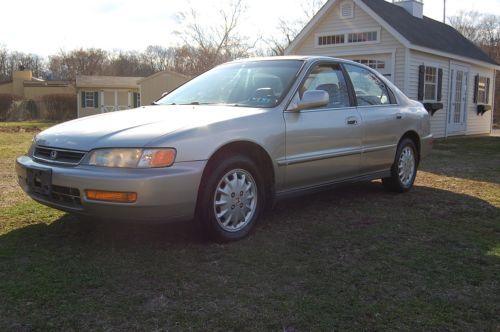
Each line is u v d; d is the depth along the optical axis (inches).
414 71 562.6
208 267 135.3
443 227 178.5
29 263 135.0
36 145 156.8
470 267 138.9
